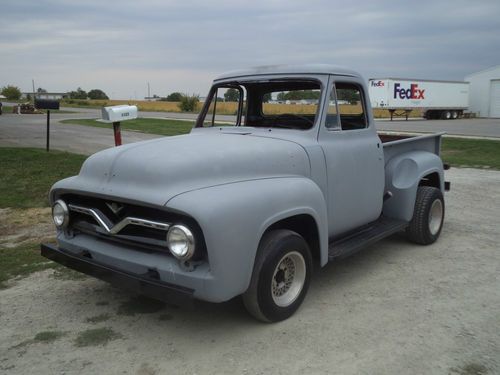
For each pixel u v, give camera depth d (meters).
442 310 3.94
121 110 6.18
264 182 3.50
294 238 3.60
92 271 3.54
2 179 9.52
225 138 4.00
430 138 6.09
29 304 4.07
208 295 3.04
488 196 8.70
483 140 19.97
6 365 3.15
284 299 3.72
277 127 4.52
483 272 4.83
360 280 4.61
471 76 54.28
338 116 4.40
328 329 3.60
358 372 3.05
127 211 3.40
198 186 3.21
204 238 2.98
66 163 11.58
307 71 4.30
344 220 4.43
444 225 6.67
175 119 36.28
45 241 5.84
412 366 3.11
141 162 3.35
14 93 108.56
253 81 4.62
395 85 41.91
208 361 3.18
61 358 3.23
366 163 4.64
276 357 3.22
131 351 3.31
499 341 3.44
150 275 3.25
